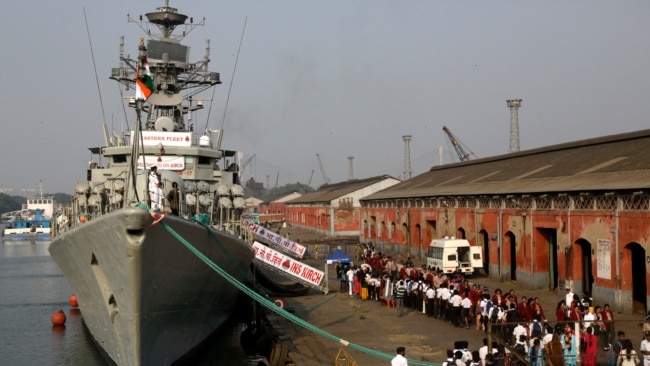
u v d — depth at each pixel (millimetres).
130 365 16953
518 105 77188
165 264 16062
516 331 17109
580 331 16469
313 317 26812
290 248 49781
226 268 21375
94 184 20562
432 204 45344
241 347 23156
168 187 18328
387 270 32812
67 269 19781
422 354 19219
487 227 36219
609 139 35656
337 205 78438
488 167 48531
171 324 18016
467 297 23984
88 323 21562
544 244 31031
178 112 28547
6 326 29641
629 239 23828
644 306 24734
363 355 19609
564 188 28031
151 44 28016
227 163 27969
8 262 66062
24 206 175875
